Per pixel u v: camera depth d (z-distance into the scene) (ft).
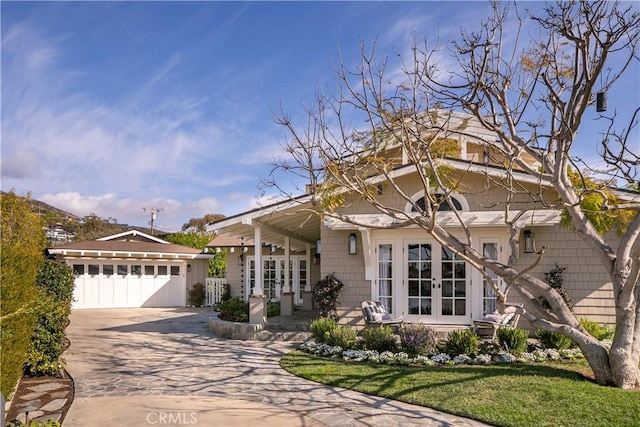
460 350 32.96
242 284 82.38
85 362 34.14
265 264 82.69
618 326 25.63
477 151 54.24
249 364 33.50
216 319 50.01
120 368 32.35
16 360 20.86
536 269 41.24
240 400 24.90
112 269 77.87
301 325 44.73
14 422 19.57
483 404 22.79
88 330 50.29
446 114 35.45
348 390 26.63
